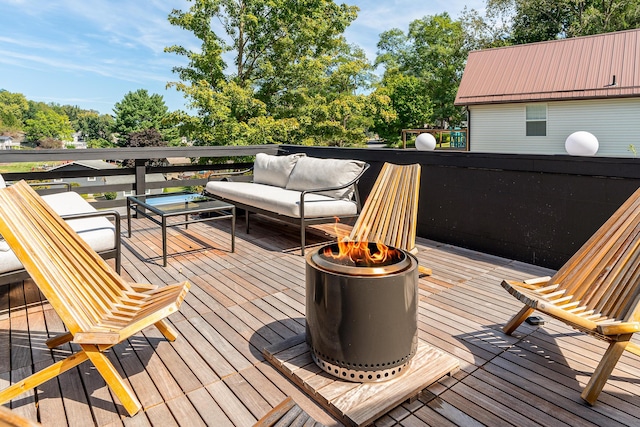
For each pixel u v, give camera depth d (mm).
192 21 11930
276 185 4523
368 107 13992
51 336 2002
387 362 1569
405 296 1577
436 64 23234
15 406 1470
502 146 11008
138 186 4789
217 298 2482
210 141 11805
